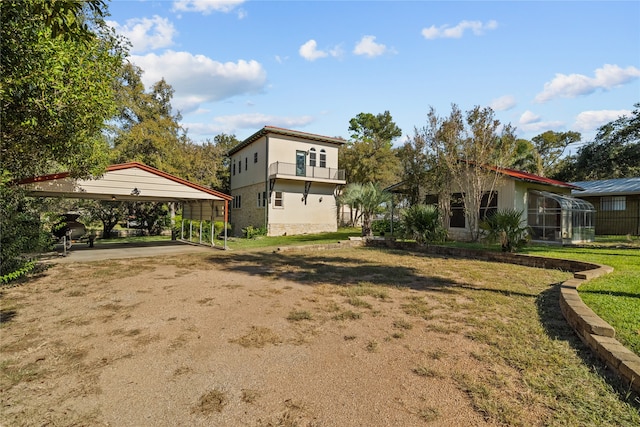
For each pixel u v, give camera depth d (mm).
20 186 7723
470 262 9773
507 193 14633
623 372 2727
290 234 23297
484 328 4082
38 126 5285
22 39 4219
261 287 6473
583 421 2246
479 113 13602
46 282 7000
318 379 2879
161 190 12398
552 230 14570
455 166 14367
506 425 2223
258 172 24188
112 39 6262
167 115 25562
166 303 5336
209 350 3498
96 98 5480
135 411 2408
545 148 40031
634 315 3951
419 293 5902
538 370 2982
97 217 20609
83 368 3080
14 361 3215
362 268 8656
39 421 2281
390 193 18969
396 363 3178
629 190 17922
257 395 2625
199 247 14773
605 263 8078
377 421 2279
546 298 5484
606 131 26812
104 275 7801
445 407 2443
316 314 4734
